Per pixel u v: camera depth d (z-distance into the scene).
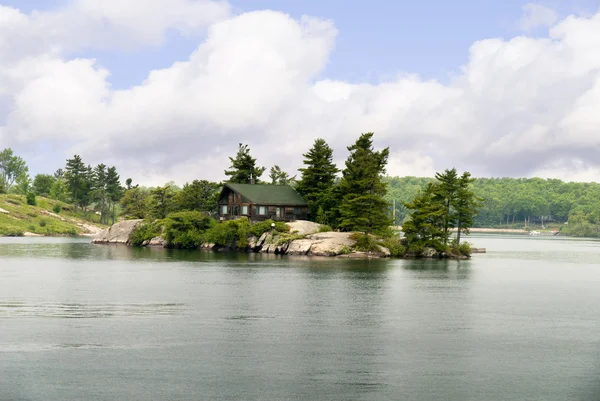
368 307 49.31
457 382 28.61
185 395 26.27
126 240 146.00
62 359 31.58
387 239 113.62
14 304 48.09
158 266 84.00
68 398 25.75
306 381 28.38
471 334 39.16
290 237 113.81
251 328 39.84
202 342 35.59
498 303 53.31
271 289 59.59
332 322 42.41
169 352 33.22
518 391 27.44
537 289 65.12
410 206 114.00
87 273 73.31
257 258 100.88
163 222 140.62
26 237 196.88
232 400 25.72
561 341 37.41
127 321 41.59
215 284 63.09
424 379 28.98
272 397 26.16
